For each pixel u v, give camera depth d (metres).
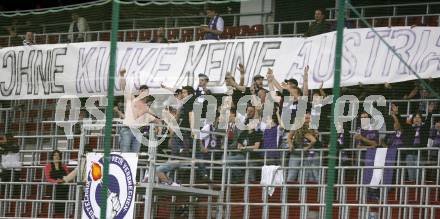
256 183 40.41
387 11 52.12
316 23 43.41
